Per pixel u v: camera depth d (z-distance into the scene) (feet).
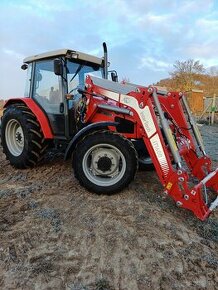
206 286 8.87
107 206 12.46
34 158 16.72
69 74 16.39
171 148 12.31
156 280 8.92
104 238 10.48
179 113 15.06
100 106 14.49
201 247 10.49
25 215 11.99
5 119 17.65
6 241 10.28
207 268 9.55
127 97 13.35
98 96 14.62
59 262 9.40
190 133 15.15
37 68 17.40
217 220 12.46
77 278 8.83
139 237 10.61
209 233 11.48
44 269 9.10
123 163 13.10
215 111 61.52
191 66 119.55
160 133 12.30
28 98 17.54
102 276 8.94
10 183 15.30
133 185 14.80
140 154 16.21
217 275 9.30
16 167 17.38
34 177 15.99
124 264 9.42
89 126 13.47
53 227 11.12
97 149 13.42
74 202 12.92
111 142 12.95
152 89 12.62
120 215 11.86
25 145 16.53
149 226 11.28
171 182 11.90
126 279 8.89
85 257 9.64
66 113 16.10
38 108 16.74
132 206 12.54
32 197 13.52
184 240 10.71
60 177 15.71
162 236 10.78
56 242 10.30
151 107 12.59
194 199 11.56
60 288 8.48
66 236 10.61
